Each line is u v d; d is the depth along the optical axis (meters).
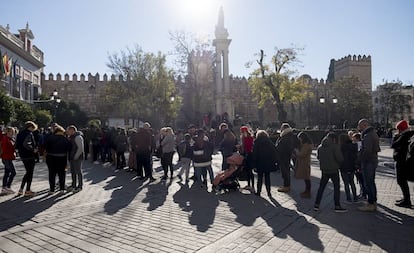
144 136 13.23
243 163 10.87
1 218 7.42
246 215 7.72
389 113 68.81
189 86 40.91
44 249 5.55
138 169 13.49
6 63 39.19
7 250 5.51
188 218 7.47
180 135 20.55
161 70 48.94
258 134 9.95
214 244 5.76
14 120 29.08
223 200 9.45
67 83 69.12
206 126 33.38
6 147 10.24
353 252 5.36
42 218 7.43
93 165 18.80
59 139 10.23
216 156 23.89
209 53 40.81
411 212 7.90
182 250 5.48
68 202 9.12
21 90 45.62
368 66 87.94
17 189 11.15
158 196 10.02
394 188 11.05
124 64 48.62
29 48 49.12
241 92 73.19
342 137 9.19
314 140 31.58
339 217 7.50
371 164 8.07
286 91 42.69
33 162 10.10
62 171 10.41
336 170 7.94
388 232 6.38
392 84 68.75
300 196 9.81
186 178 12.73
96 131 20.56
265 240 5.96
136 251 5.44
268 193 10.04
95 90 69.12
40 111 36.66
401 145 8.37
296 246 5.65
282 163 10.71
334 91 62.53
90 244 5.78
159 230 6.57
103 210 8.20
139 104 47.97
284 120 42.38
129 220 7.30
